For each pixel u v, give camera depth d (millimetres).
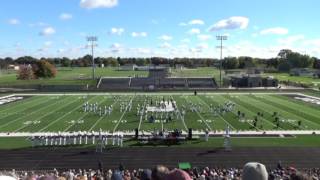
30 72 176375
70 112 85188
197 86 151500
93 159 48000
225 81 156000
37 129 66812
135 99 107750
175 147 53094
